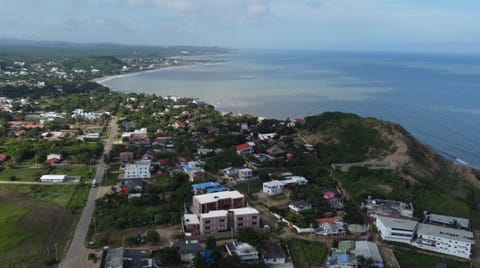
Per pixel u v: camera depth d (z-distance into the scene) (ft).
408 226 321.52
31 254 294.46
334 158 497.87
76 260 287.48
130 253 285.64
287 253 301.84
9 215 354.74
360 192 398.21
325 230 328.29
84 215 366.43
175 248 288.92
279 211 370.53
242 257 289.12
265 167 489.67
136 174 466.70
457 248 303.68
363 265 280.51
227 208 370.94
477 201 420.77
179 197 394.32
